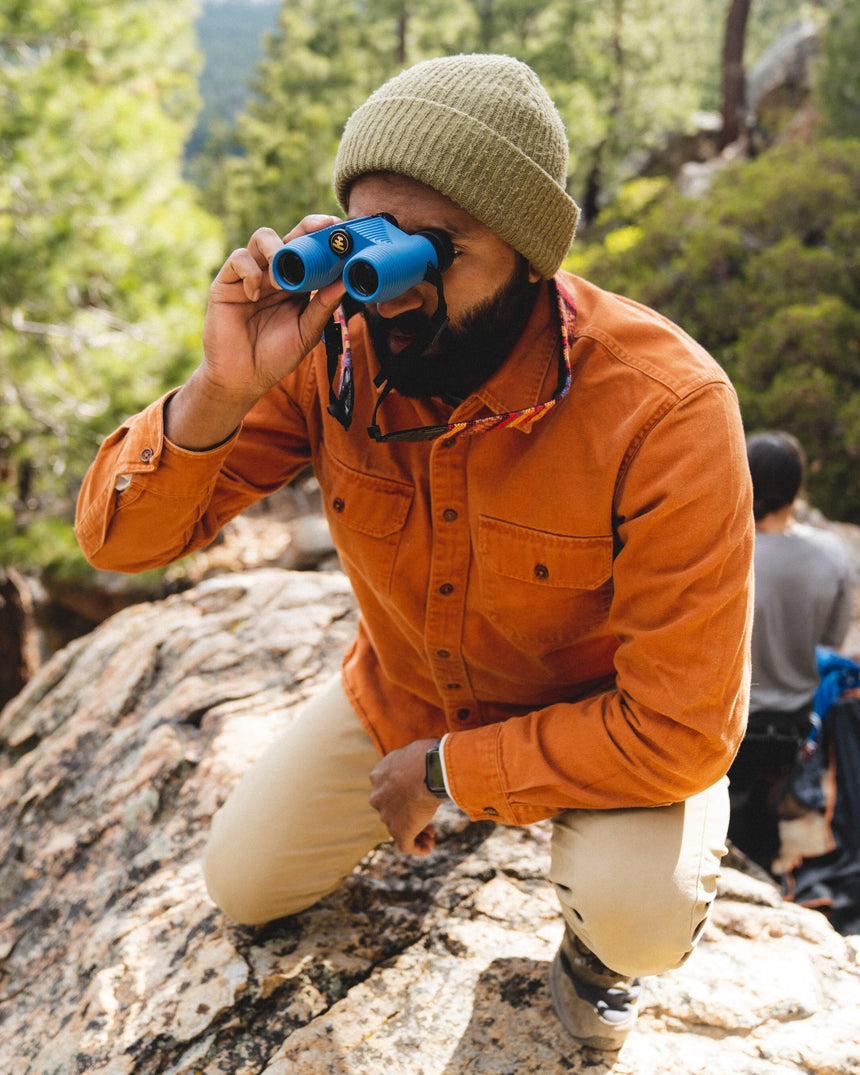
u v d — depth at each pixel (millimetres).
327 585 3066
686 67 21250
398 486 1312
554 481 1219
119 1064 1570
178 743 2395
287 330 1187
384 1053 1543
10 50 6473
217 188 20109
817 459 7520
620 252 9992
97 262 6617
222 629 2889
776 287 8422
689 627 1152
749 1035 1579
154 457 1286
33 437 7387
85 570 7414
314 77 19266
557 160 1115
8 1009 1892
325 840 1615
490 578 1294
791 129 18562
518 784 1277
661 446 1160
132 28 6750
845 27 15188
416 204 1073
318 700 1707
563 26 19891
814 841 2678
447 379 1193
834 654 2598
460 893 1871
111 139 6496
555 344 1220
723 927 1804
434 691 1526
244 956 1703
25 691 3277
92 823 2293
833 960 1732
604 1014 1495
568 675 1416
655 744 1187
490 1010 1617
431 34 20500
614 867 1271
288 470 1516
